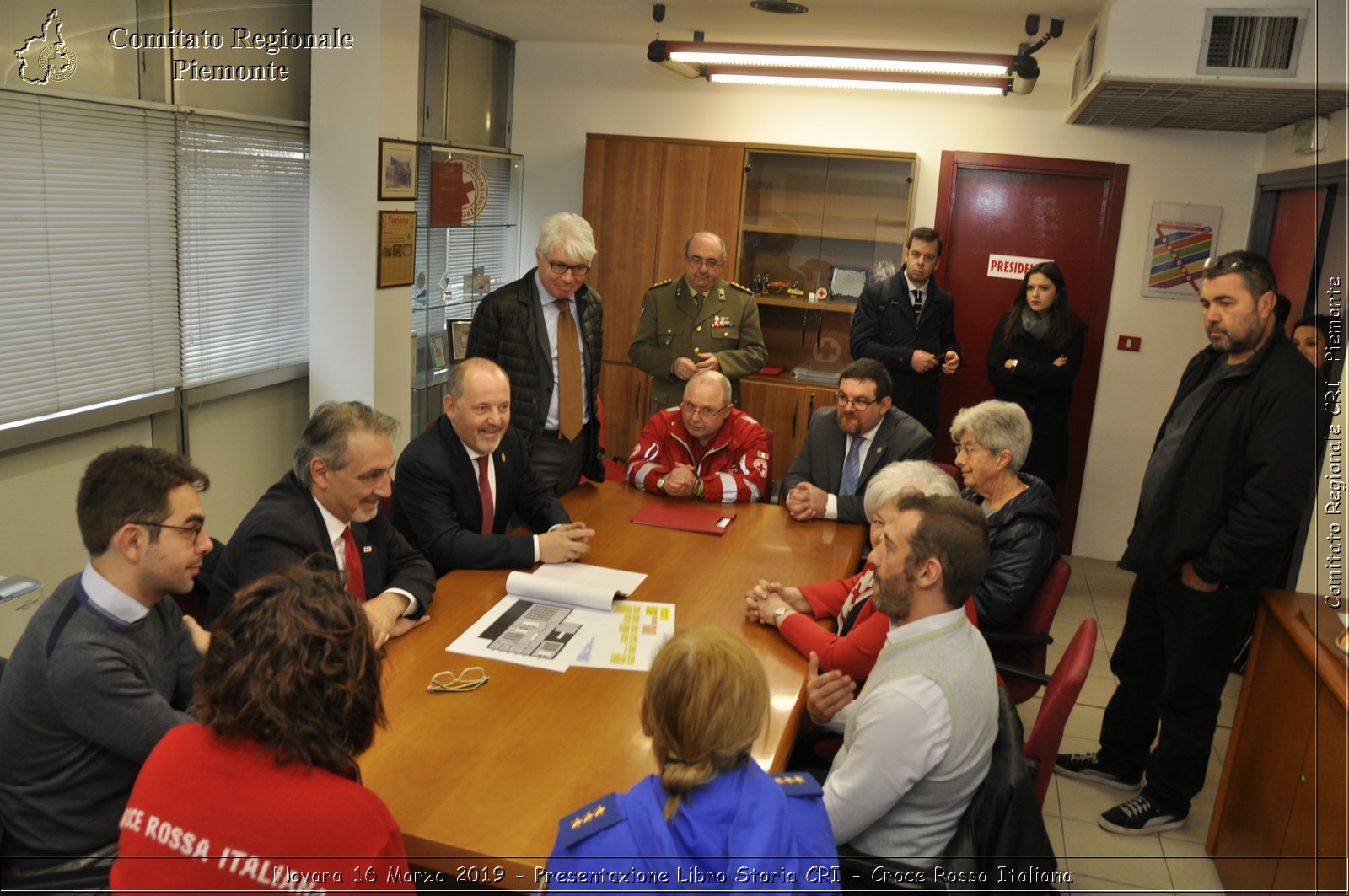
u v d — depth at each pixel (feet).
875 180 18.79
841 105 19.06
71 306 11.34
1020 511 9.23
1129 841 9.73
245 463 14.71
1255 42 11.94
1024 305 16.65
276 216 14.49
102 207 11.61
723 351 15.90
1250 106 13.80
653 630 7.87
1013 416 9.39
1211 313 8.75
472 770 5.78
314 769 4.17
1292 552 10.59
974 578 5.96
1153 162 17.80
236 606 4.24
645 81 19.97
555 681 6.91
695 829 4.22
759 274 19.63
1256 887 8.17
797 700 6.97
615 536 10.24
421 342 17.03
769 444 12.46
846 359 19.48
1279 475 8.43
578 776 5.77
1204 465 8.95
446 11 17.29
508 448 10.04
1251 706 8.93
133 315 12.25
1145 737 10.55
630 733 6.28
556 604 8.28
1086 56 14.55
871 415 11.62
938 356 17.47
